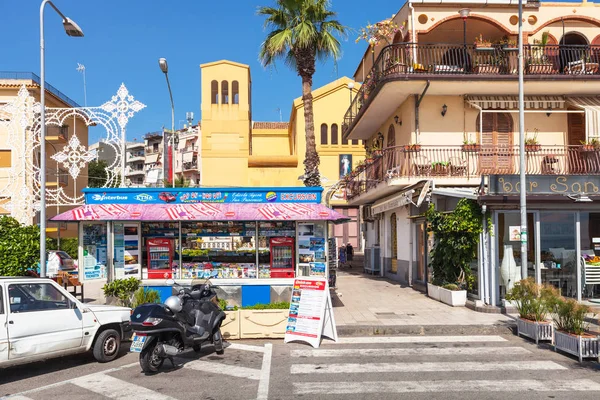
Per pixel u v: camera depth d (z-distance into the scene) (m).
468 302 13.13
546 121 18.19
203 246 12.76
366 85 20.77
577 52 18.34
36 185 19.44
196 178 55.78
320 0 18.58
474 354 8.57
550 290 9.45
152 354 7.43
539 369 7.55
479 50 17.02
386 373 7.39
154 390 6.66
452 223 13.08
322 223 12.65
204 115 35.25
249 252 12.70
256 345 9.41
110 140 16.31
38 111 18.56
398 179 17.06
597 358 7.98
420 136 17.80
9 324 7.03
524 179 11.95
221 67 35.56
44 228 12.09
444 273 14.47
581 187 12.98
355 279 20.86
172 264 12.69
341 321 11.35
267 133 41.47
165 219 12.00
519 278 12.77
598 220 13.20
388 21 20.12
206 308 8.62
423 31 18.03
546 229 13.02
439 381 6.95
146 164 74.06
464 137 17.81
